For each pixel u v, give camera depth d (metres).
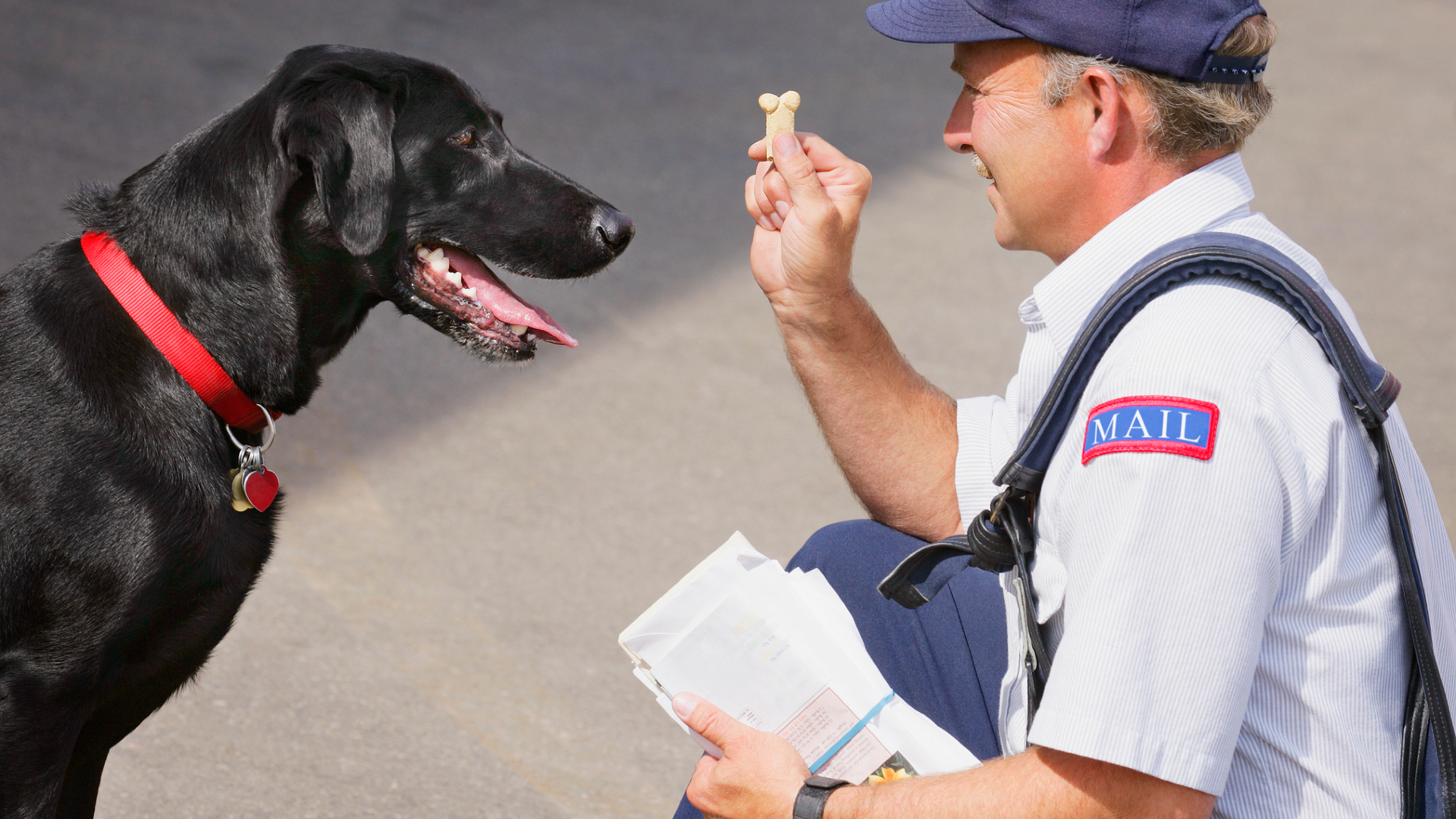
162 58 10.13
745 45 13.30
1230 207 2.25
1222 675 1.89
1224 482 1.88
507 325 3.76
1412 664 2.07
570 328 7.35
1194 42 2.15
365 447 5.87
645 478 5.93
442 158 3.56
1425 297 9.18
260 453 3.15
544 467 5.90
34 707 2.85
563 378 6.79
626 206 9.01
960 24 2.33
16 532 2.81
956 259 9.02
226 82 9.88
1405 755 2.06
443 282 3.69
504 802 3.82
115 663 2.96
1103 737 1.89
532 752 4.08
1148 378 1.96
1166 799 1.94
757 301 7.99
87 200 3.22
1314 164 12.06
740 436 6.45
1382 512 2.05
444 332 3.73
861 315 3.07
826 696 2.48
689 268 8.33
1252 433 1.89
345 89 3.24
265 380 3.18
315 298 3.36
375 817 3.65
